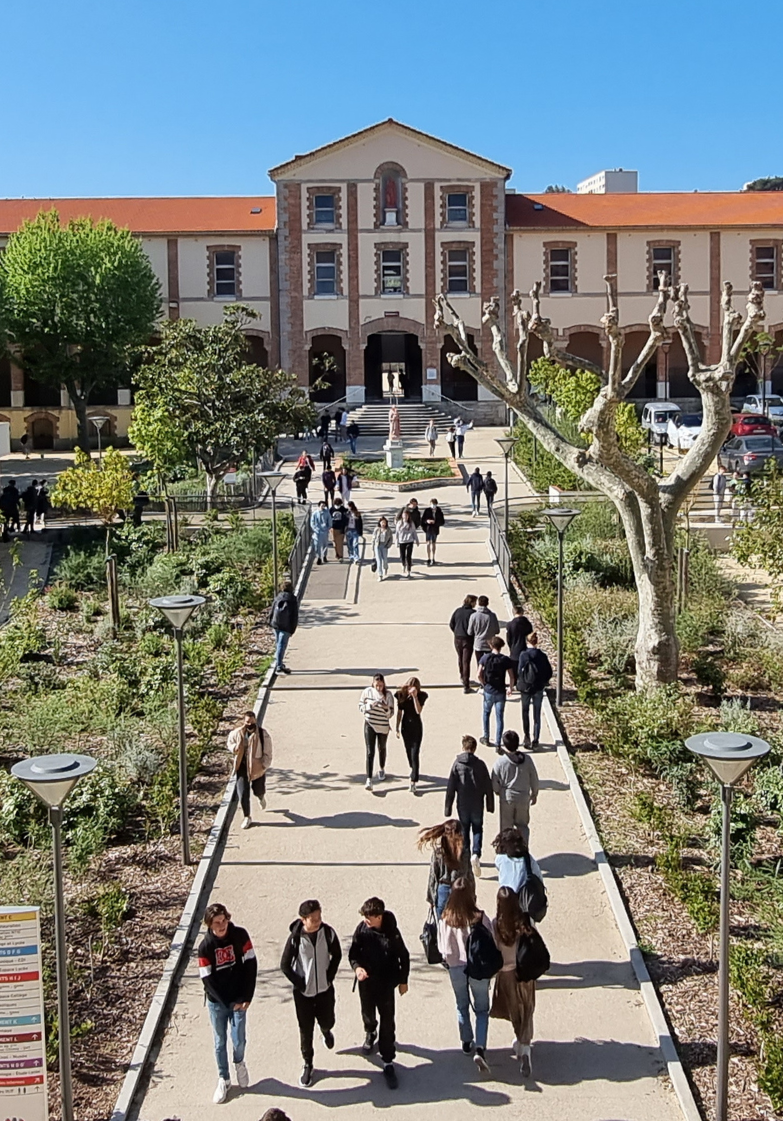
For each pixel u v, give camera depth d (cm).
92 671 2230
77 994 1170
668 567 2014
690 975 1173
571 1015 1115
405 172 5472
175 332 3506
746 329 1922
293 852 1459
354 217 5488
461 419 5200
